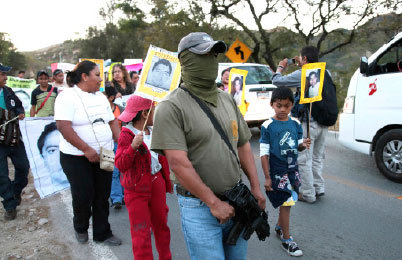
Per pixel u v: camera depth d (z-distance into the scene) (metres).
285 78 4.32
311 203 4.39
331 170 5.78
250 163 2.16
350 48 14.90
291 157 3.21
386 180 5.18
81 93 3.37
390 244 3.35
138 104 2.74
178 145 1.78
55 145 4.68
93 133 3.36
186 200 1.96
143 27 27.67
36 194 5.21
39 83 6.48
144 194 2.72
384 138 5.07
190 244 1.98
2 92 4.34
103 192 3.52
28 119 4.48
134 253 2.74
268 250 3.33
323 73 3.89
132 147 2.57
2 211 4.57
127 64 11.17
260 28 15.04
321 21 13.86
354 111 5.44
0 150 4.25
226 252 2.09
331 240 3.47
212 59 1.87
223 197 1.92
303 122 4.28
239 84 5.43
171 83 2.50
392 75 4.90
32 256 3.34
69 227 3.99
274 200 3.22
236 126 2.02
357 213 4.06
